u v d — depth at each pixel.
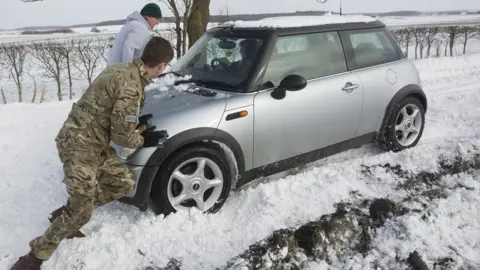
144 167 3.36
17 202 4.07
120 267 3.07
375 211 3.76
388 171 4.44
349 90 4.41
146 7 4.97
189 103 3.68
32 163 4.98
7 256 3.21
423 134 5.71
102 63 19.00
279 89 3.88
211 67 4.28
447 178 4.40
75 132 2.76
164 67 2.86
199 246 3.30
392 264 3.24
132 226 3.47
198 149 3.52
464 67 11.80
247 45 4.14
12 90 16.27
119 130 2.71
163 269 3.07
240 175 3.86
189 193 3.60
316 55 4.34
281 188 4.06
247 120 3.74
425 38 22.31
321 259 3.32
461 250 3.40
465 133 5.62
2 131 5.71
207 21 9.56
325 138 4.34
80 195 2.79
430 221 3.67
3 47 19.92
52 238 2.88
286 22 4.30
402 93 4.86
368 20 4.97
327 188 4.06
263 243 3.24
